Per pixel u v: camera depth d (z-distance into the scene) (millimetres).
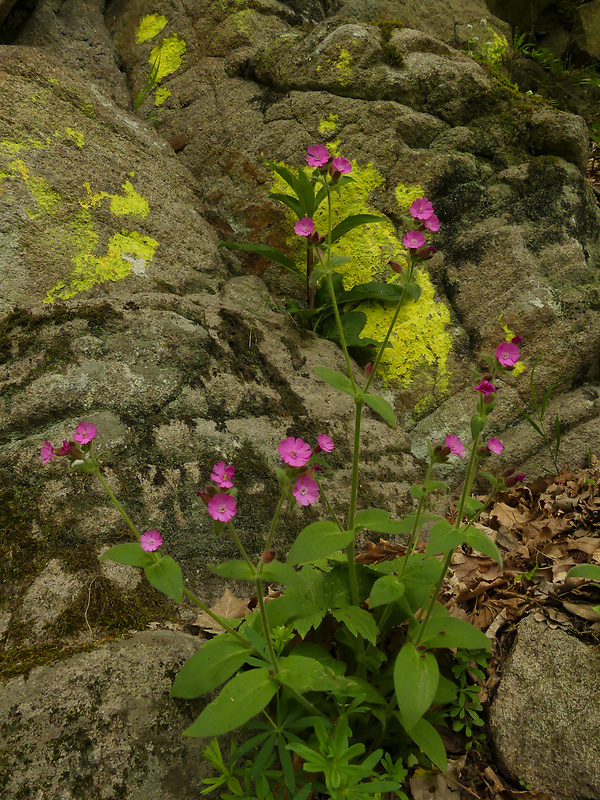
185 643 2076
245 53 3926
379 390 3465
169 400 2744
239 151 3805
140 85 4211
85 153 3250
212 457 2703
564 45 6883
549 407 3373
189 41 4109
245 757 1922
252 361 3105
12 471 2385
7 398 2506
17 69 3199
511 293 3445
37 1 4062
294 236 3652
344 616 1944
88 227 3096
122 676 1916
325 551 1815
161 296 3014
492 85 3785
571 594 2395
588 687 2039
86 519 2340
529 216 3582
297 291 3646
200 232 3600
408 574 1901
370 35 3689
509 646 2338
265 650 1800
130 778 1770
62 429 2510
